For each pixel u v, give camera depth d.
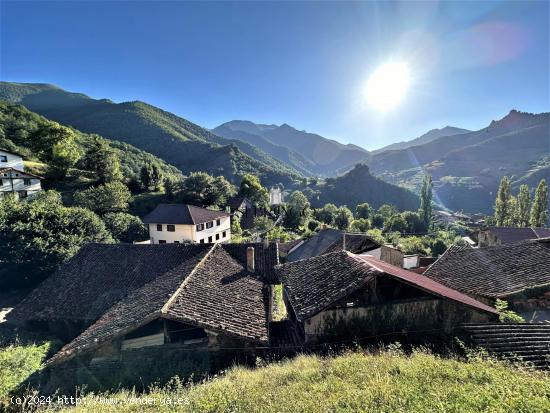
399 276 9.55
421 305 9.67
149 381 8.11
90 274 15.95
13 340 13.15
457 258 15.26
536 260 12.89
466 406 4.66
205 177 65.38
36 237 22.53
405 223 61.75
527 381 5.66
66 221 24.86
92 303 14.02
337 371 6.84
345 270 10.70
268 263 16.59
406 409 4.75
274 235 48.25
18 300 20.89
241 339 9.02
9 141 59.62
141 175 65.12
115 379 8.18
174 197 61.41
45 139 59.09
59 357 8.37
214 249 15.80
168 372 8.36
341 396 5.44
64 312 13.80
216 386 6.75
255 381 6.80
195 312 9.30
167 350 8.86
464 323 9.68
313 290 10.44
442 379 6.00
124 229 38.09
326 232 35.12
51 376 8.24
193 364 8.67
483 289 12.09
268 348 9.30
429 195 63.78
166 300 9.62
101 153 60.06
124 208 50.94
